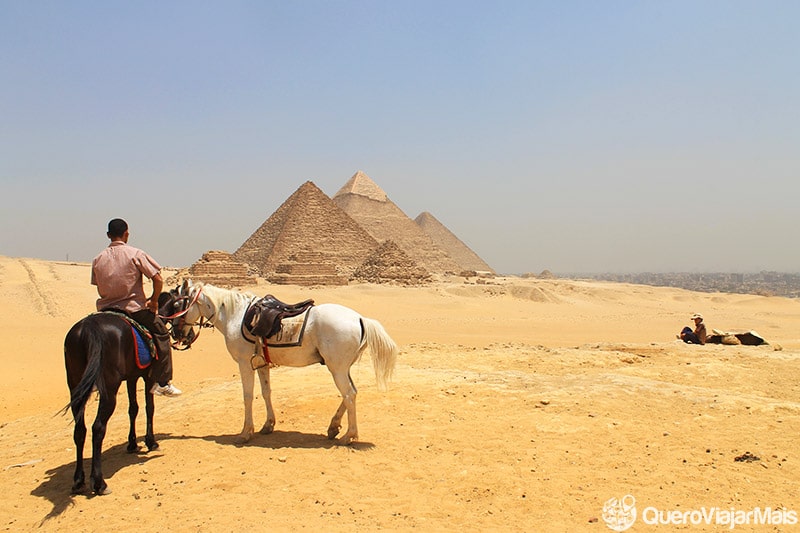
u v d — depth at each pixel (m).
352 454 9.96
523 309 89.44
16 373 25.53
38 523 7.66
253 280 109.12
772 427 11.28
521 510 7.88
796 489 8.51
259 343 10.81
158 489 8.62
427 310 82.44
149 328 10.07
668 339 48.78
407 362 20.78
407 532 7.21
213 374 25.48
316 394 14.50
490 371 18.55
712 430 11.18
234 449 10.30
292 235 159.62
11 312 56.16
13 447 12.64
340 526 7.33
